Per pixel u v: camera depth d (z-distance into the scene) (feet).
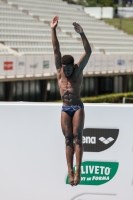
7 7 592.60
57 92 472.85
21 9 614.75
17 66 400.47
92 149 116.57
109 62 508.94
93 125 116.06
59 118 115.85
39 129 116.26
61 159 116.78
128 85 564.30
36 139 116.57
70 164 94.07
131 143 116.06
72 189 117.80
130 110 115.55
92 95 510.99
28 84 433.48
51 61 436.35
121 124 115.85
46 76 432.66
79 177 92.99
